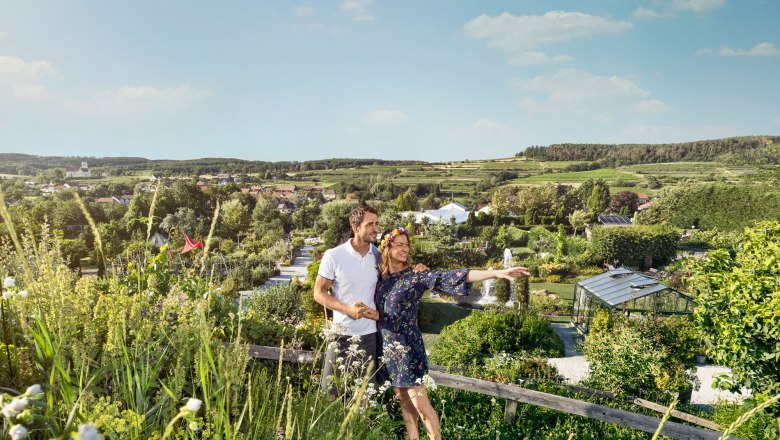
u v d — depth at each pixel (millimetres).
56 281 1442
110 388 1953
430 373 4840
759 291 5379
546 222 72375
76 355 1434
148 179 142875
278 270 44000
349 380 2439
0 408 881
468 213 70250
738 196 43000
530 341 12375
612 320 14914
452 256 44312
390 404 3225
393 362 2855
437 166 177625
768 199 40406
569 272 38906
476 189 116438
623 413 4418
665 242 39000
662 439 4328
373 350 3023
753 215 41750
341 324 2846
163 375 2109
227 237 69375
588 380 8750
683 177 104750
